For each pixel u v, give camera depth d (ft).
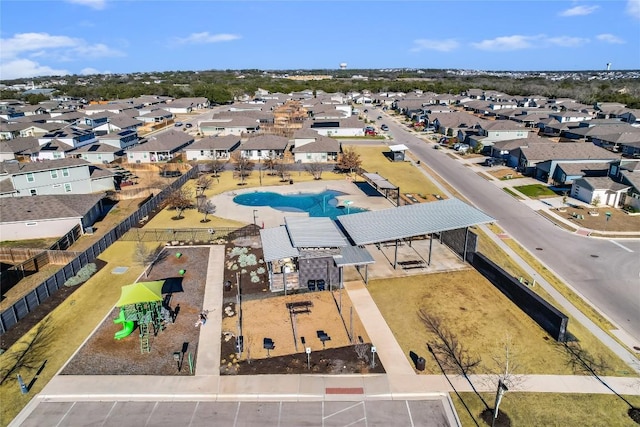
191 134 395.75
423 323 106.52
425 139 375.25
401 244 155.22
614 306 115.65
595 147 249.14
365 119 490.90
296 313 111.04
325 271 123.95
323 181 246.47
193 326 105.70
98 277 131.54
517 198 209.36
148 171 272.31
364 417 77.92
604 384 85.92
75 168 213.66
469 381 86.43
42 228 162.61
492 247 153.17
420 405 80.64
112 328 105.29
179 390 84.58
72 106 591.78
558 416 77.61
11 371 90.43
